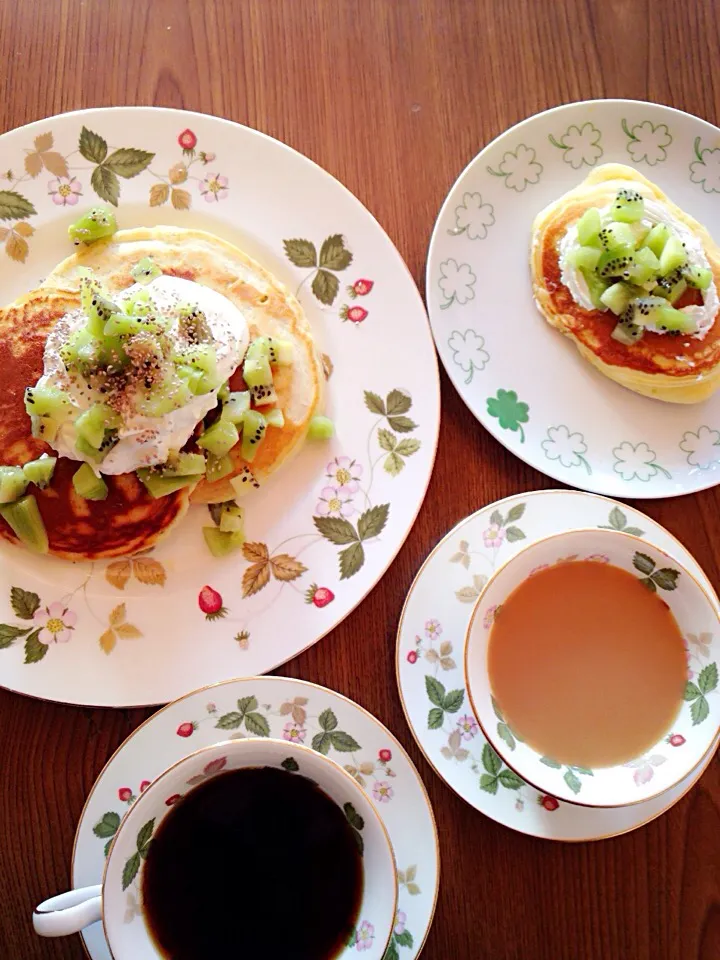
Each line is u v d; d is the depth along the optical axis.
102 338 0.33
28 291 0.37
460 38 0.40
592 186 0.39
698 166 0.40
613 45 0.41
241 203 0.37
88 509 0.36
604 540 0.35
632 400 0.39
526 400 0.39
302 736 0.35
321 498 0.37
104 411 0.33
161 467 0.35
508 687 0.36
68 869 0.36
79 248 0.37
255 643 0.36
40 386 0.34
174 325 0.35
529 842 0.37
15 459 0.35
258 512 0.37
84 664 0.36
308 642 0.36
